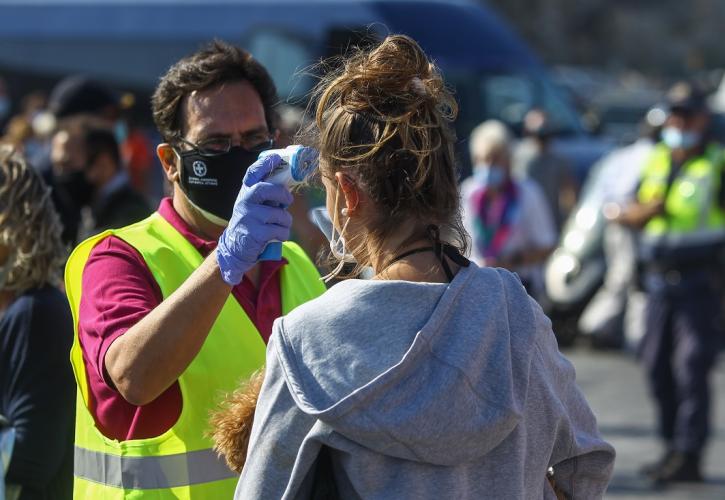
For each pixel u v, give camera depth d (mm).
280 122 8086
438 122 5617
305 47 35969
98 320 6711
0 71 37781
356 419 5238
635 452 19844
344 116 5605
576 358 29031
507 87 36812
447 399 5289
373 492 5379
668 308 18000
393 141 5523
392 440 5258
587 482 6156
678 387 17938
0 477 7746
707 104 18531
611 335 29641
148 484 6816
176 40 36906
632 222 18188
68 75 37656
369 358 5344
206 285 6223
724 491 17656
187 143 7215
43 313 8086
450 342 5402
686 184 18047
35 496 8039
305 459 5395
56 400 7988
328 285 7910
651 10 133125
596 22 124938
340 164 5605
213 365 6961
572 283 30359
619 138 46875
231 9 36594
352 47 6266
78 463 7215
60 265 8555
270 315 7414
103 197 13812
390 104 5562
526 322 5668
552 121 36156
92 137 13680
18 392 7977
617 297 29625
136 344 6301
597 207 30844
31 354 7980
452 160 5723
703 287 17875
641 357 18500
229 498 6855
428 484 5387
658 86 101875
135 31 37219
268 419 5504
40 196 8430
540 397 5699
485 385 5438
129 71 37250
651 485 17938
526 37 118938
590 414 6117
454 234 5820
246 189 6145
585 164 36156
